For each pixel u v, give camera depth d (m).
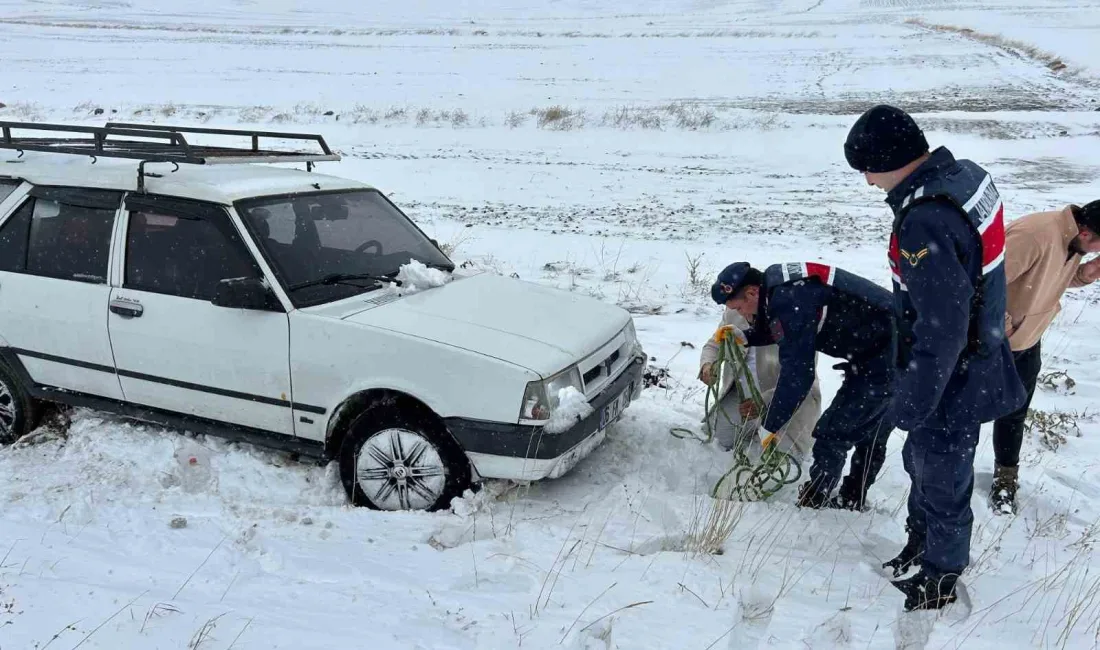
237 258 4.37
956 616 3.36
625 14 72.06
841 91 30.42
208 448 4.70
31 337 4.86
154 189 4.61
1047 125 21.94
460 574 3.55
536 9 77.38
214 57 40.00
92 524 4.00
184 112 24.55
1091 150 19.22
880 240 11.62
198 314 4.39
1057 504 4.47
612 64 38.62
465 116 24.02
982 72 34.41
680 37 51.94
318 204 4.93
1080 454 5.17
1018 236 3.75
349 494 4.33
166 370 4.54
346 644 3.04
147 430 4.92
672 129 22.67
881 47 43.72
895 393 3.17
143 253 4.59
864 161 3.07
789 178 17.67
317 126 23.36
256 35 52.69
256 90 29.67
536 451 3.88
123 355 4.62
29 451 4.75
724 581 3.52
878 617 3.32
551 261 10.36
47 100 26.45
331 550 3.76
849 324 3.87
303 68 36.47
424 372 3.98
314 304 4.28
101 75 32.66
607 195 15.77
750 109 25.53
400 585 3.47
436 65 38.06
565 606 3.32
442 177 17.17
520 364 3.88
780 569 3.67
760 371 4.74
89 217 4.75
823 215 13.77
